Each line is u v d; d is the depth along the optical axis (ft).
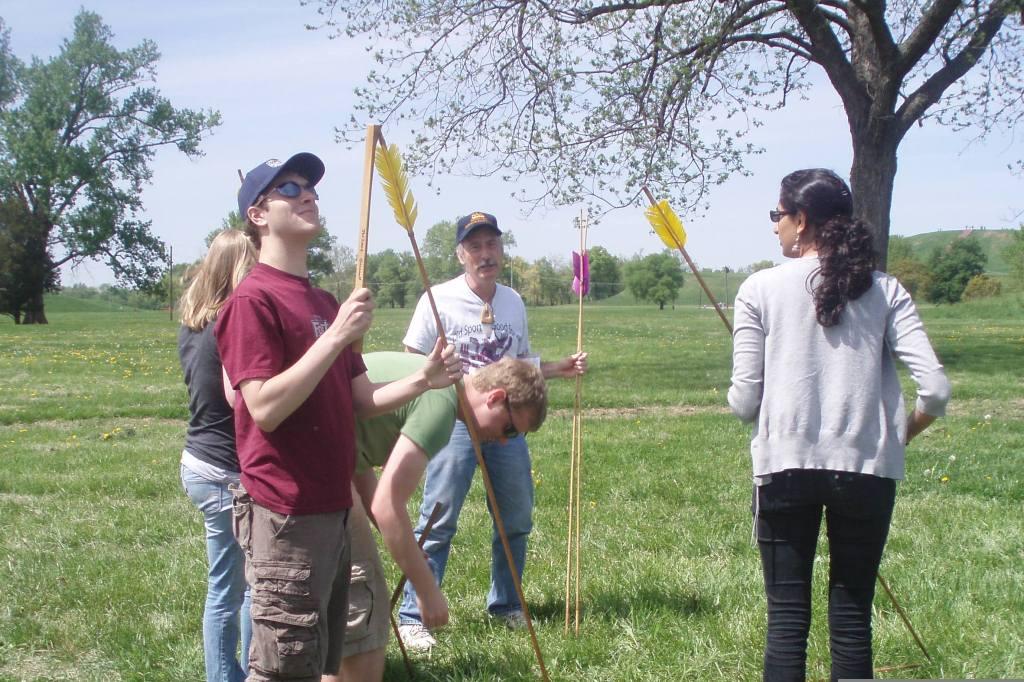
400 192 10.02
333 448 9.32
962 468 25.63
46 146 165.17
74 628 15.06
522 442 14.82
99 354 74.74
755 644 13.80
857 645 10.17
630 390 46.24
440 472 14.51
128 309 330.34
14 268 162.61
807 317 10.18
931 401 9.89
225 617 11.69
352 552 11.64
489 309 15.28
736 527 20.38
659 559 17.90
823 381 10.09
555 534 19.94
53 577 17.38
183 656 14.05
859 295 10.07
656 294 238.48
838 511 10.12
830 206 10.37
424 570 10.93
